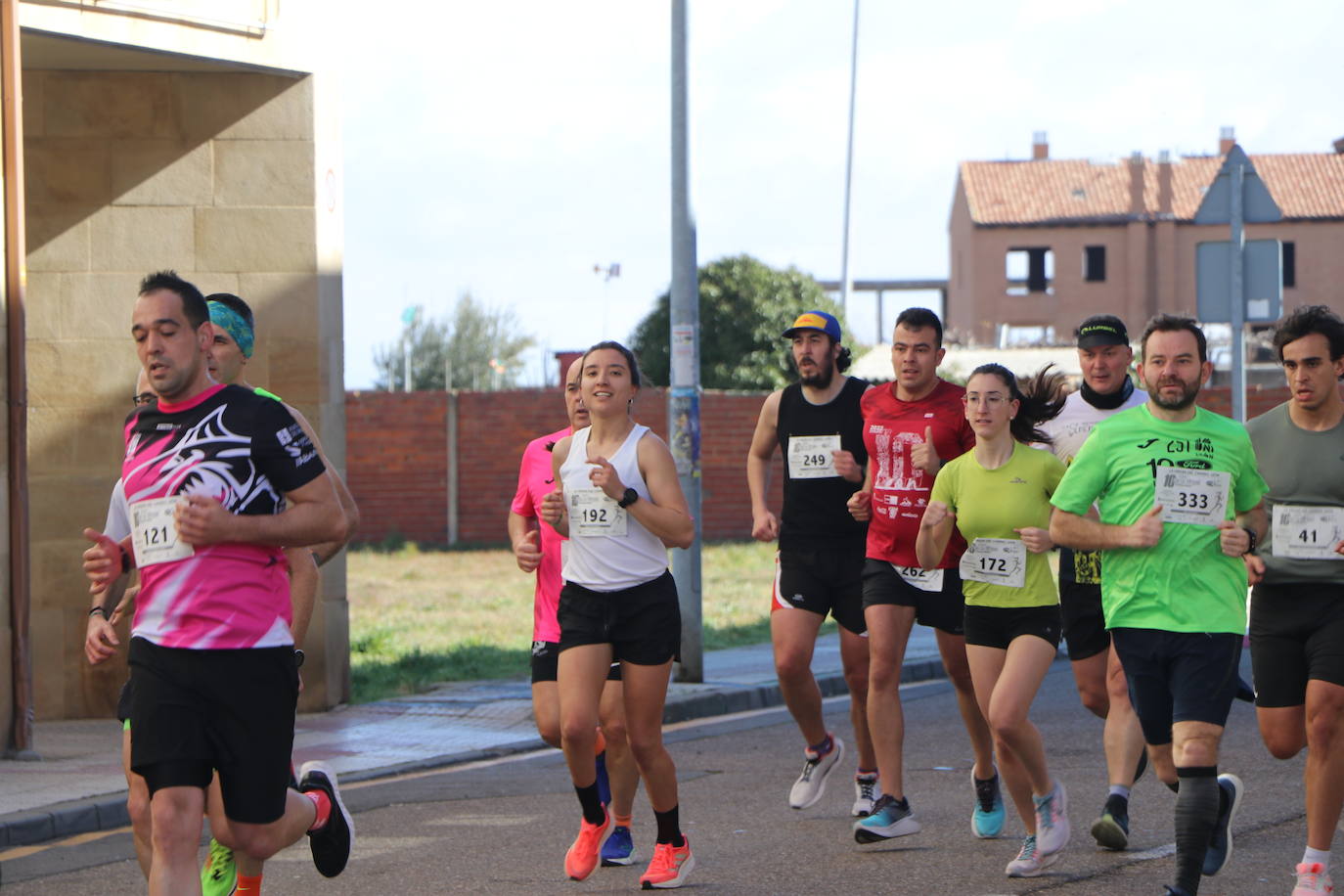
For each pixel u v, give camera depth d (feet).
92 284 48.39
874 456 30.94
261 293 48.19
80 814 33.94
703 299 153.79
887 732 29.86
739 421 115.96
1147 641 24.32
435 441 117.91
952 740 42.57
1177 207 253.65
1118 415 25.20
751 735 44.98
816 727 33.60
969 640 27.96
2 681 40.27
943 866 28.12
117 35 44.09
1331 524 24.02
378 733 44.86
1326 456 24.18
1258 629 24.71
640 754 26.89
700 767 39.73
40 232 48.32
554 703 29.48
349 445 118.32
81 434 48.37
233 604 19.77
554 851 30.45
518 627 71.82
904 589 30.40
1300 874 23.67
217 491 19.83
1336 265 247.09
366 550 115.75
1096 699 30.32
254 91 48.19
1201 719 23.75
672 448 52.24
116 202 48.29
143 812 21.85
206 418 20.10
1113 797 28.55
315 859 24.36
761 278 154.40
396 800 35.96
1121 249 253.03
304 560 24.13
